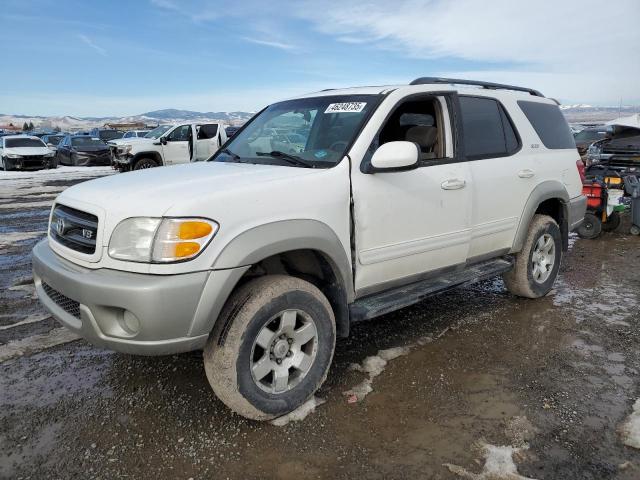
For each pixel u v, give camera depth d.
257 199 2.73
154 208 2.53
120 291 2.42
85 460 2.53
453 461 2.51
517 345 3.87
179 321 2.48
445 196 3.67
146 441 2.69
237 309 2.69
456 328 4.19
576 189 5.11
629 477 2.40
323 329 3.01
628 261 6.47
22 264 6.14
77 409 2.99
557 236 4.89
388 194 3.31
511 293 4.95
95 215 2.66
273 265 3.13
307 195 2.92
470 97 4.11
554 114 5.09
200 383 3.28
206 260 2.51
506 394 3.14
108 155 24.16
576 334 4.08
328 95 3.86
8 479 2.40
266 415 2.81
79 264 2.72
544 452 2.58
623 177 7.79
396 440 2.68
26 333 4.09
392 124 3.88
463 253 3.94
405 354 3.70
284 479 2.40
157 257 2.47
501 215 4.21
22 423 2.85
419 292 3.60
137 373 3.42
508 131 4.41
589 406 3.01
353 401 3.06
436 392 3.17
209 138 16.89
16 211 10.45
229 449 2.62
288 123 3.78
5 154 21.05
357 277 3.24
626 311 4.62
